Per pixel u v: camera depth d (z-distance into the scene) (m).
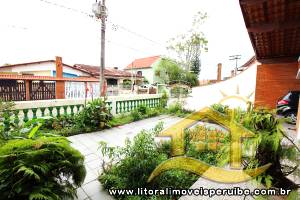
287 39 4.98
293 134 4.23
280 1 2.74
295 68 7.45
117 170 2.58
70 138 4.61
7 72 15.68
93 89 11.98
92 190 2.50
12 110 4.20
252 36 4.62
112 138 4.71
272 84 7.91
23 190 1.65
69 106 5.48
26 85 9.35
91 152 3.75
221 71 19.67
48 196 1.67
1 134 2.71
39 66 16.44
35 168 1.74
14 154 1.72
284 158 1.75
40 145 1.87
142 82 25.56
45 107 4.90
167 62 21.95
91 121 5.34
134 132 5.27
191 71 22.67
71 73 17.75
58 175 1.99
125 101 7.47
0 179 1.64
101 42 9.85
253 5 2.83
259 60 7.98
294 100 6.29
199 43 22.25
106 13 9.70
